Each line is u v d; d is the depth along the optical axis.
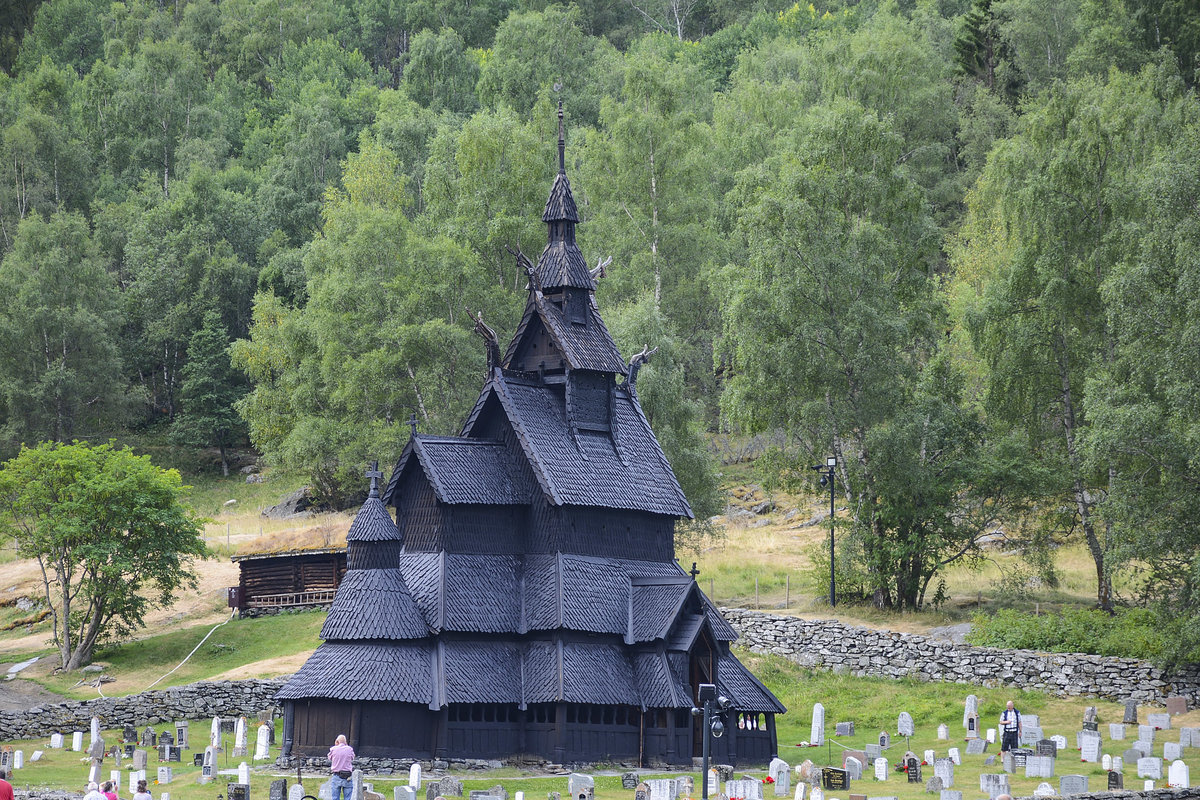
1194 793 59.41
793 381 101.56
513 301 134.25
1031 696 85.50
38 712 82.38
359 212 150.00
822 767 65.44
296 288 191.38
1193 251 80.75
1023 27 187.12
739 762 72.88
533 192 137.25
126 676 97.62
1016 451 99.38
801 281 101.06
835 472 105.25
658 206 149.00
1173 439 80.12
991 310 100.81
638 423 81.00
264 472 176.75
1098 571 97.12
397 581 69.69
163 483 104.06
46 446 106.25
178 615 112.12
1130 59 167.12
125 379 185.75
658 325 117.31
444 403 132.12
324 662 67.75
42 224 186.75
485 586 71.44
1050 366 100.31
